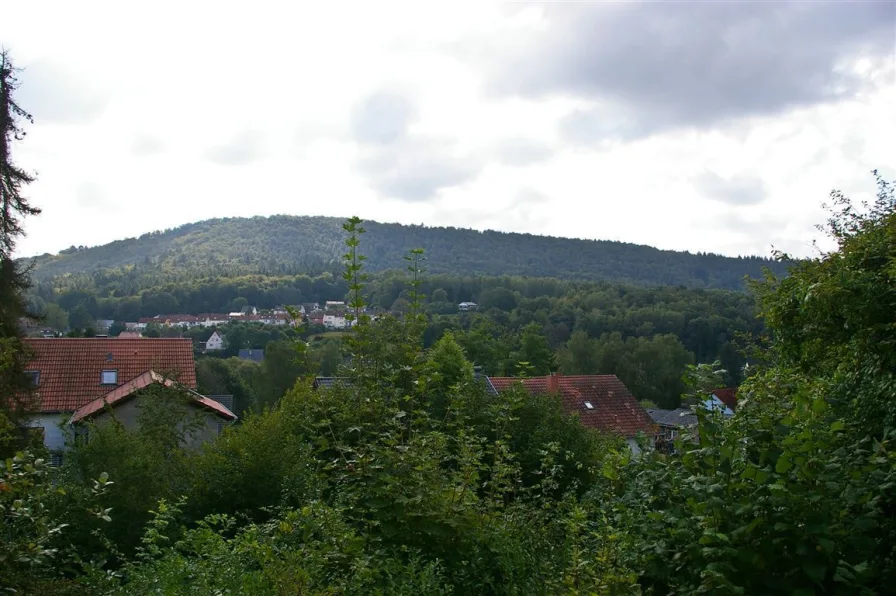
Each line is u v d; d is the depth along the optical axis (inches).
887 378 245.0
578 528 267.3
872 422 233.8
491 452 328.5
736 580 172.4
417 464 273.1
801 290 318.3
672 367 2160.4
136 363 1330.0
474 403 465.1
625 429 1258.6
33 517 208.2
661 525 198.4
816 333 317.7
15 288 846.5
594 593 201.0
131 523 492.7
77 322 3543.3
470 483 292.0
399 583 236.1
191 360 1369.3
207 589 250.1
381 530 261.1
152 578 292.8
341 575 237.1
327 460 321.7
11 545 199.9
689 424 223.5
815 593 167.0
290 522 261.0
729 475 185.3
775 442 193.0
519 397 364.8
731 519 177.6
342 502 271.9
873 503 169.5
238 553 278.7
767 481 177.9
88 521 390.6
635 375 2187.5
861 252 303.7
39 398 821.2
